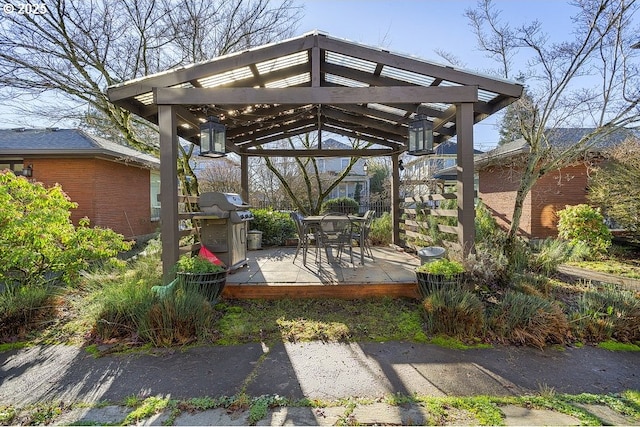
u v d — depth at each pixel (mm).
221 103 3721
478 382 2414
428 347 2967
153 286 3617
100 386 2377
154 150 7625
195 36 7254
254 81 4273
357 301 4020
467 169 3859
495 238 5648
